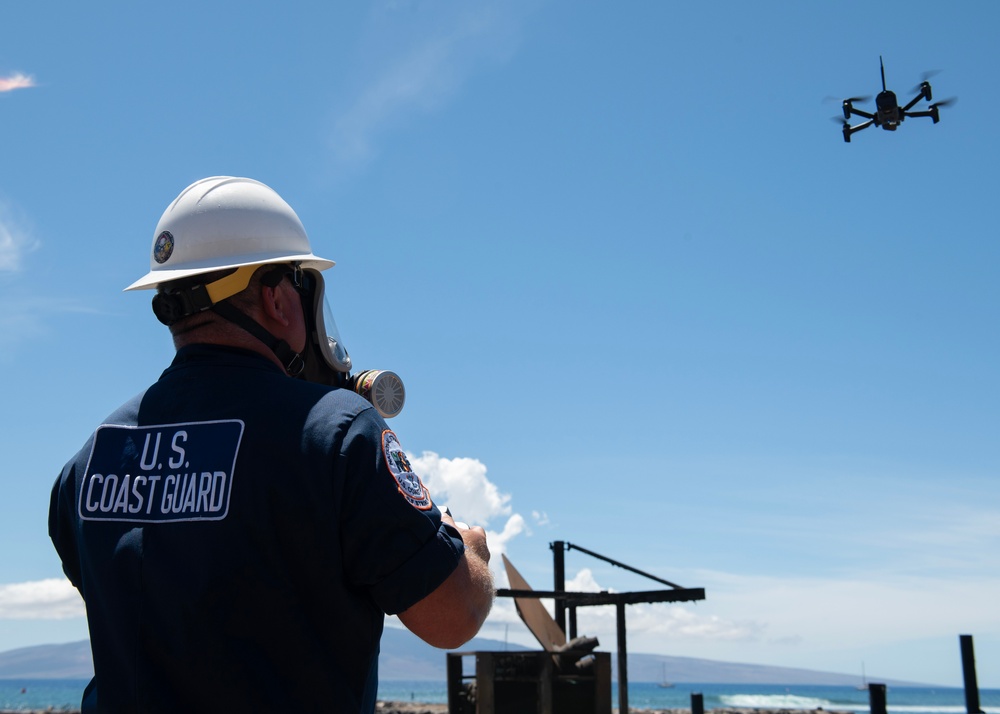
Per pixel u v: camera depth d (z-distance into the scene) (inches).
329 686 77.1
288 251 93.3
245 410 81.9
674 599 348.5
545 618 362.3
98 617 80.7
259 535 77.0
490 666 328.2
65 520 88.6
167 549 78.7
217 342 89.1
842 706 6505.9
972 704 676.1
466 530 89.4
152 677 75.9
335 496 77.9
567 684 333.1
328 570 77.5
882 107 856.9
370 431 81.4
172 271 90.4
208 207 92.4
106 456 86.4
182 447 82.4
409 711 1692.9
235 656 75.1
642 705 6953.7
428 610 79.7
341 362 100.5
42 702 6998.0
